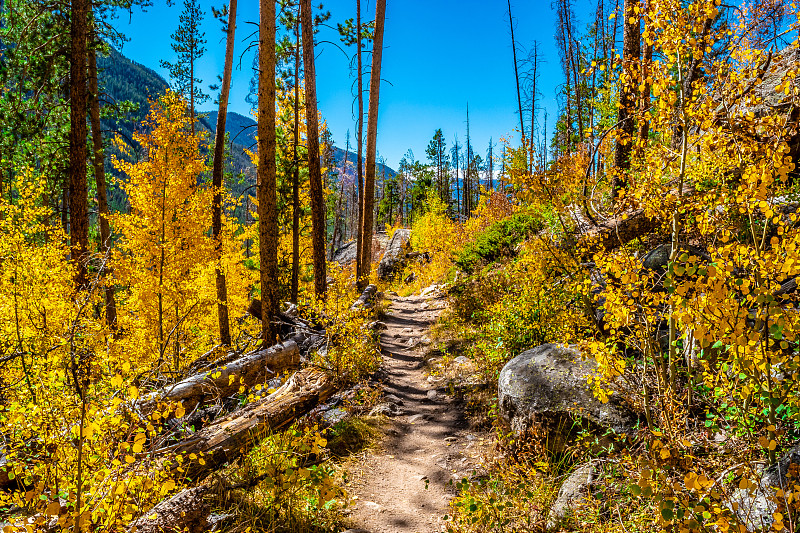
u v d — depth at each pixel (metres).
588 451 4.02
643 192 4.22
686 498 2.47
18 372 5.74
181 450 4.36
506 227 12.35
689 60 3.78
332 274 16.95
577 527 3.21
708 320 2.65
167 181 11.62
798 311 2.84
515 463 4.38
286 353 7.77
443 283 16.73
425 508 4.21
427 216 29.33
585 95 22.83
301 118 19.39
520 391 4.82
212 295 14.38
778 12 3.44
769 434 2.58
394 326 12.69
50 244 10.16
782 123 3.18
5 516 2.89
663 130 4.05
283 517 3.75
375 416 6.27
